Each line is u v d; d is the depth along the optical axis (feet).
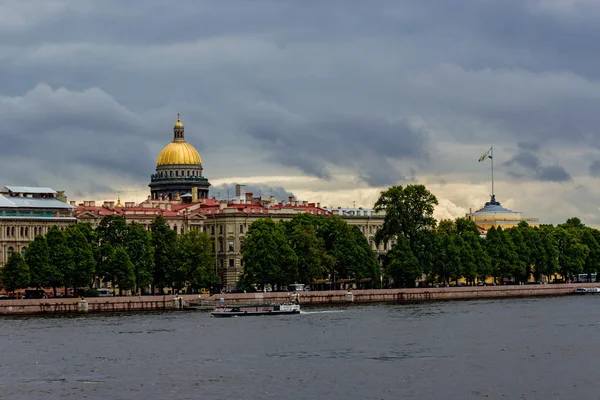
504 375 564.30
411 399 509.76
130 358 631.15
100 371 587.27
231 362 613.11
